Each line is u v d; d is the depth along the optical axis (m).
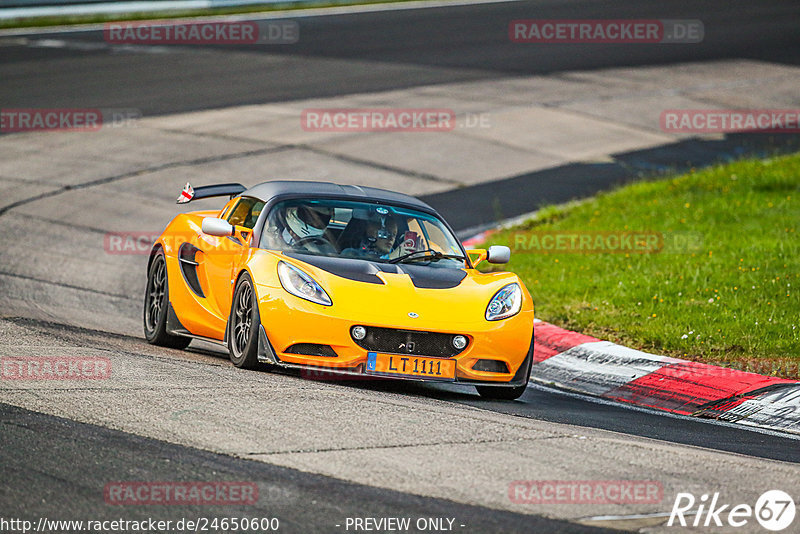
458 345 24.30
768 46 117.56
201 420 18.69
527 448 18.36
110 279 41.38
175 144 68.31
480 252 29.12
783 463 19.52
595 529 14.32
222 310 27.14
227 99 82.62
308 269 25.05
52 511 13.88
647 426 23.30
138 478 15.39
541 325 34.31
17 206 53.22
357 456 17.06
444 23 129.38
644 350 31.17
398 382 26.59
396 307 24.20
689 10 144.75
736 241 42.88
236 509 14.28
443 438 18.66
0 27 117.06
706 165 67.31
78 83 86.88
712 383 27.12
